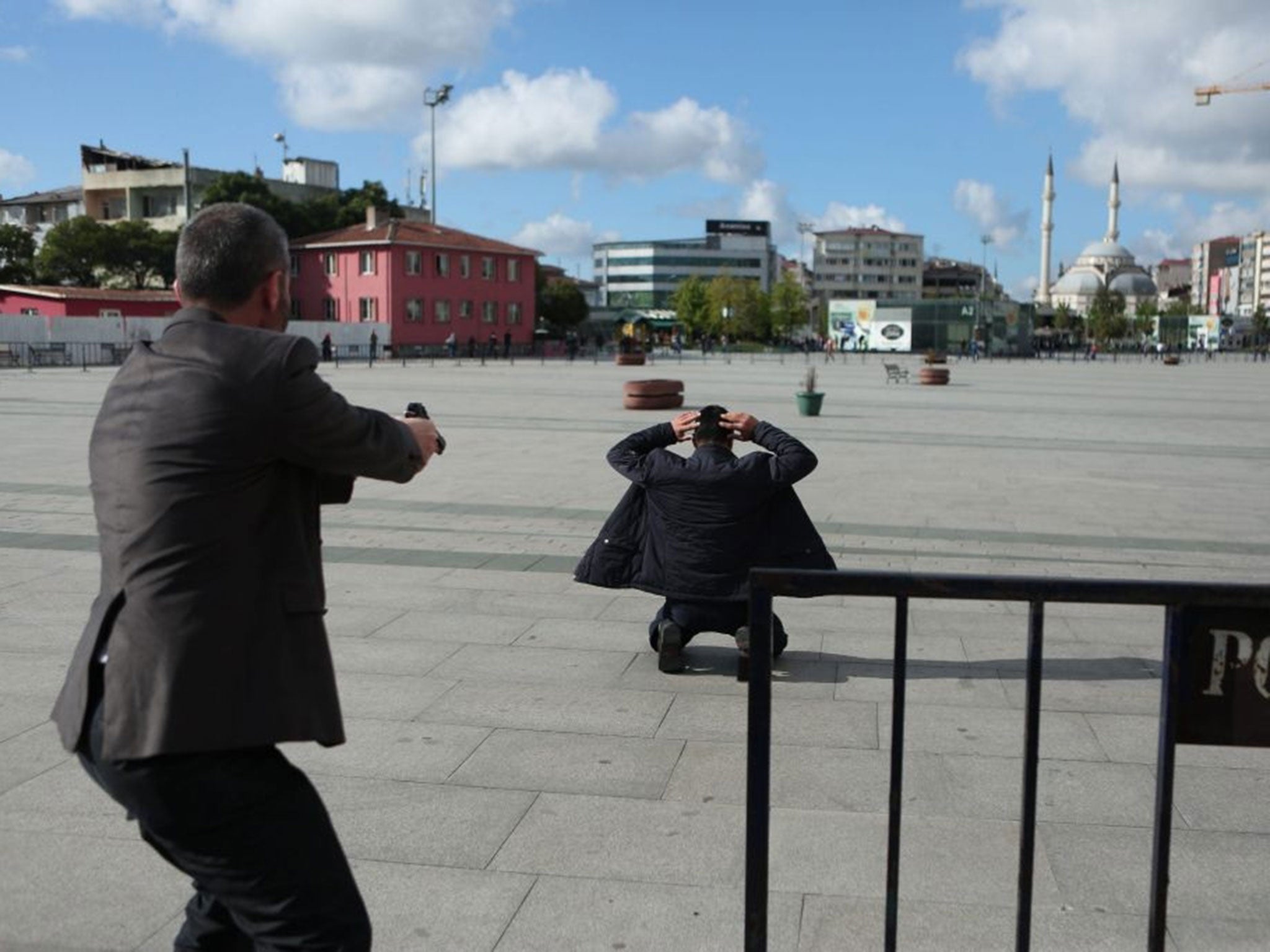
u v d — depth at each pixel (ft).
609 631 21.34
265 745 6.94
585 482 41.37
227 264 7.50
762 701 8.08
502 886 11.56
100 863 11.99
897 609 7.97
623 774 14.49
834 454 52.01
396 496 37.78
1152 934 7.98
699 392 104.73
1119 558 28.99
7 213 280.72
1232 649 7.54
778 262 610.24
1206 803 13.74
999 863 12.10
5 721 16.06
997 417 77.20
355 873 11.81
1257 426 73.10
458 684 18.10
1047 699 17.57
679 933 10.66
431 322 223.71
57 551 28.04
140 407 7.03
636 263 563.07
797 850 12.36
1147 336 489.67
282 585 7.18
